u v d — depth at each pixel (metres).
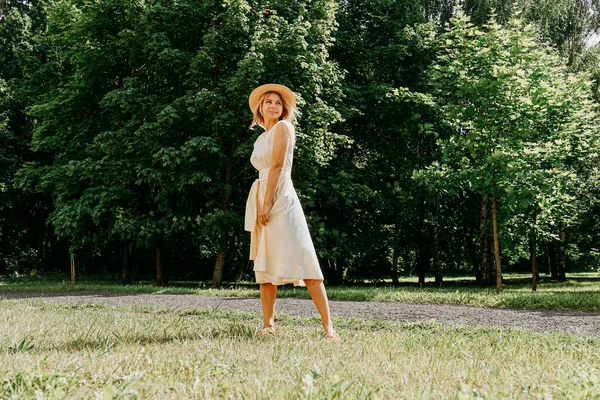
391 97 17.33
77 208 15.80
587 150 13.66
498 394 2.28
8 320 5.60
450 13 20.45
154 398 2.20
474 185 13.09
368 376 2.59
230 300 10.30
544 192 12.90
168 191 15.21
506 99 12.69
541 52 13.90
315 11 16.64
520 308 8.61
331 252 17.20
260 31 14.85
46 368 2.75
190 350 3.53
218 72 15.73
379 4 19.66
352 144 19.22
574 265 37.53
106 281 22.27
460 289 14.82
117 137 15.61
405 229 21.02
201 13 15.83
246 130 15.48
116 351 3.41
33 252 27.64
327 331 4.34
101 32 17.19
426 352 3.50
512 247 17.05
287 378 2.56
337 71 16.77
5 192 24.09
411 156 19.34
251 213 4.55
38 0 25.45
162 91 16.81
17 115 24.56
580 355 3.67
